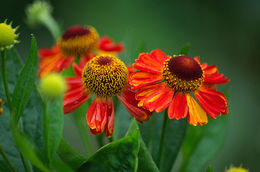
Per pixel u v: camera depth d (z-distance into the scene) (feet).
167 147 1.07
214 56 3.09
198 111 1.01
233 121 2.48
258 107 2.64
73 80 1.06
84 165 0.95
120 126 1.10
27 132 0.97
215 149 1.15
